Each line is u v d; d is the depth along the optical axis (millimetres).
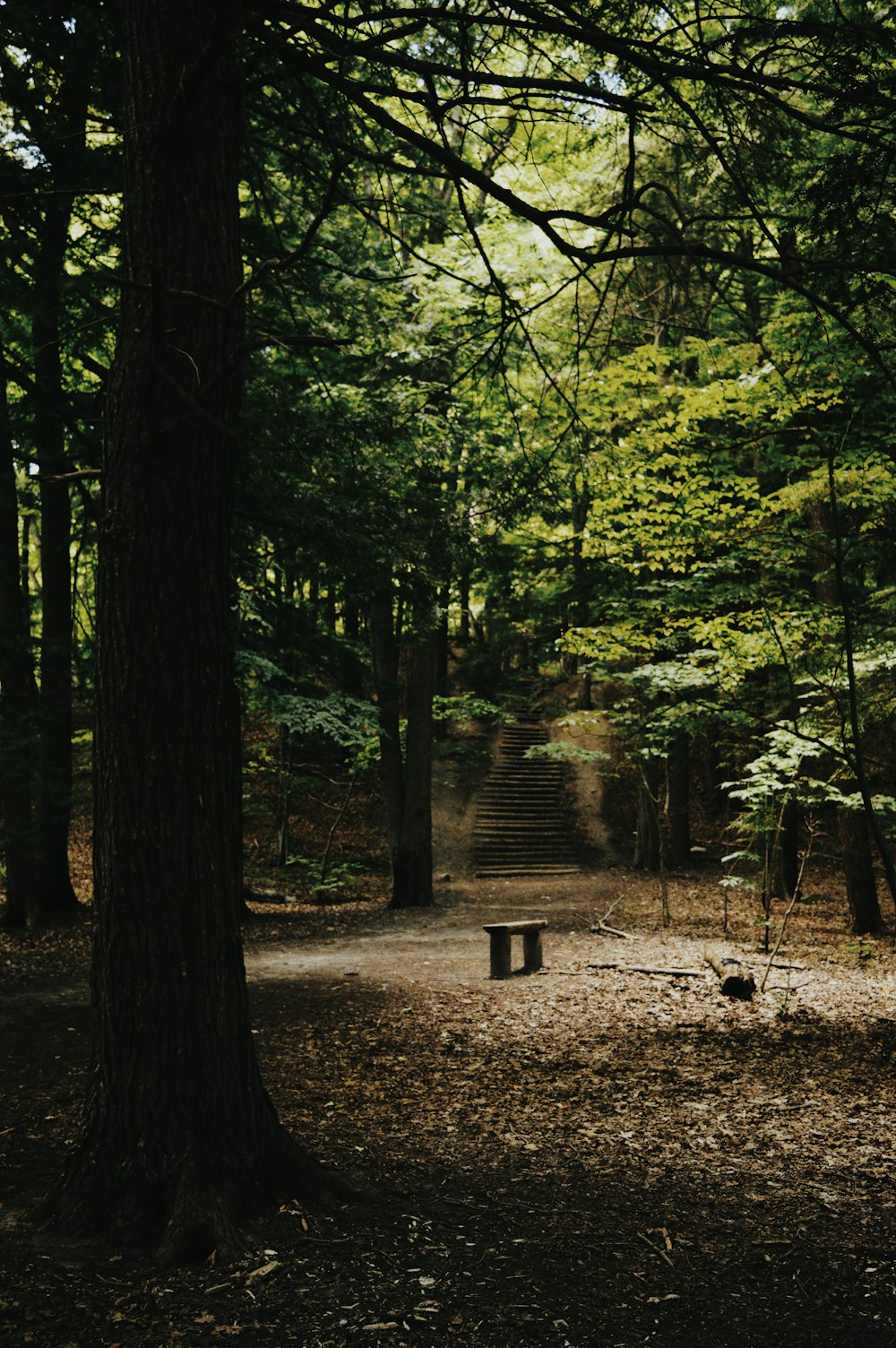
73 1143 3977
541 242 13477
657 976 10070
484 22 3779
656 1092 6246
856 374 8039
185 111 3793
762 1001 8906
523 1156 5016
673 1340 3213
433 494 11641
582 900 16719
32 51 5449
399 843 16781
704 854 21766
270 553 10891
